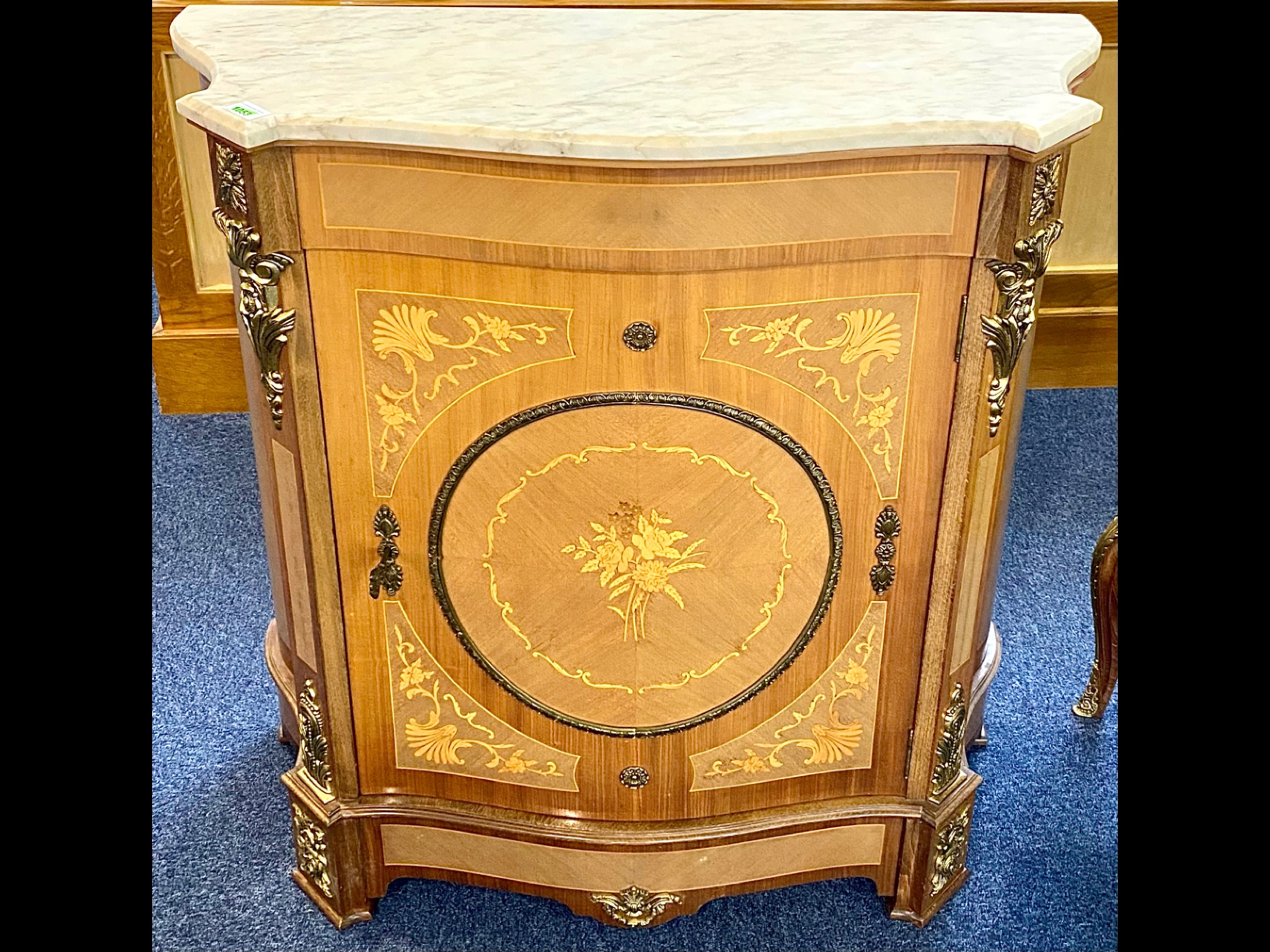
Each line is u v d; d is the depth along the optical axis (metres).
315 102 1.72
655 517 1.90
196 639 2.80
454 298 1.77
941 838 2.16
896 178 1.69
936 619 2.01
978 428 1.86
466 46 1.97
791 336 1.79
